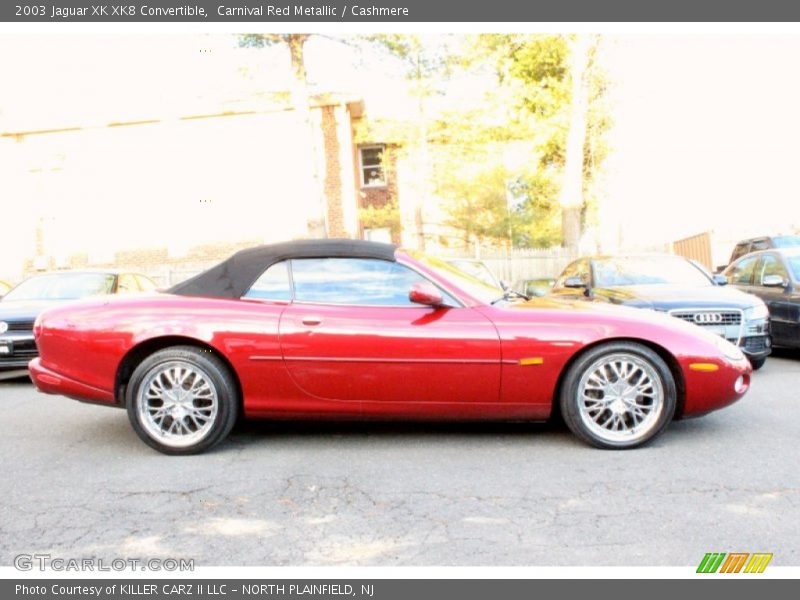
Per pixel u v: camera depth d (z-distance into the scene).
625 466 3.66
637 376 3.98
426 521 2.96
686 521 2.90
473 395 3.95
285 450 4.10
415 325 3.94
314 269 4.16
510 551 2.66
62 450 4.21
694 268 7.63
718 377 3.95
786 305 7.29
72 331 4.09
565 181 16.95
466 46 15.16
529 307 4.19
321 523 2.97
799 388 5.73
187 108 20.42
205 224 20.66
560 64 16.98
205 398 4.01
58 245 21.28
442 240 20.48
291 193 20.30
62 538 2.85
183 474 3.67
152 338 4.00
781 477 3.43
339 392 3.98
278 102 17.67
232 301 4.11
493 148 16.94
